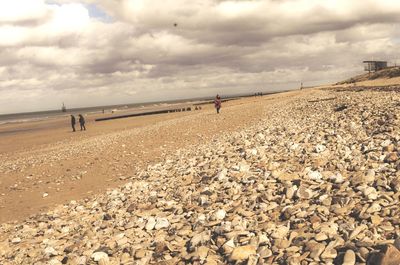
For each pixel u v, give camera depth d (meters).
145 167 19.62
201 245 7.84
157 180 15.56
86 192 16.38
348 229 6.97
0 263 9.32
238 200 10.29
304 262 6.12
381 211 7.46
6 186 19.64
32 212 14.44
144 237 9.23
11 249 10.29
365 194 8.53
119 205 12.80
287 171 11.87
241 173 12.59
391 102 23.78
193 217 9.75
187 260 7.30
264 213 8.96
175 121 50.34
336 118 22.45
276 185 10.79
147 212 11.18
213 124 36.16
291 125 23.67
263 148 16.47
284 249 6.80
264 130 23.58
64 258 8.60
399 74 84.75
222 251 7.29
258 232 7.80
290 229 7.74
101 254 8.25
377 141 13.47
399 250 5.71
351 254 5.91
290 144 16.11
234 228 8.20
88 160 24.22
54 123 91.88
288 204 9.18
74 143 39.31
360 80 102.31
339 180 9.95
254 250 6.94
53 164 24.64
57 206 14.70
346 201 8.31
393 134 14.02
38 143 45.88
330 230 7.07
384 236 6.45
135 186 15.28
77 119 99.38
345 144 14.52
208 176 13.48
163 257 7.67
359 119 19.62
